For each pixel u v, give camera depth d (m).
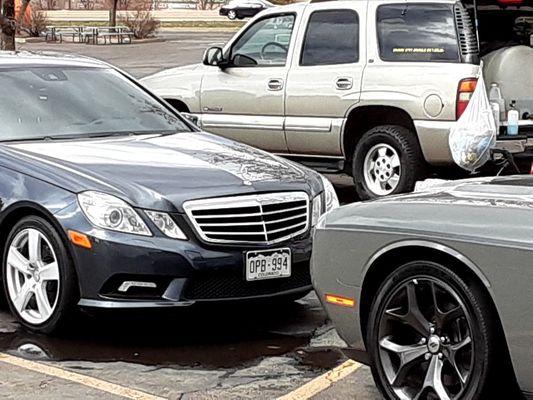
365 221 5.66
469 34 11.44
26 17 45.44
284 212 7.39
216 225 7.04
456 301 5.27
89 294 6.94
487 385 5.16
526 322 4.93
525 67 11.83
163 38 47.22
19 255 7.34
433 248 5.31
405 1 11.83
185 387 6.21
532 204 5.23
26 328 7.32
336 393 6.10
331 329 7.50
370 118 12.20
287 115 12.66
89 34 44.22
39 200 7.12
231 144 8.59
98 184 7.07
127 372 6.49
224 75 13.16
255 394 6.09
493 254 5.04
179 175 7.32
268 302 7.32
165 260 6.84
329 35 12.39
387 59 11.90
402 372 5.55
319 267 5.93
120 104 8.91
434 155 11.59
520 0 11.84
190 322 7.66
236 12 56.34
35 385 6.25
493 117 11.17
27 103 8.44
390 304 5.59
